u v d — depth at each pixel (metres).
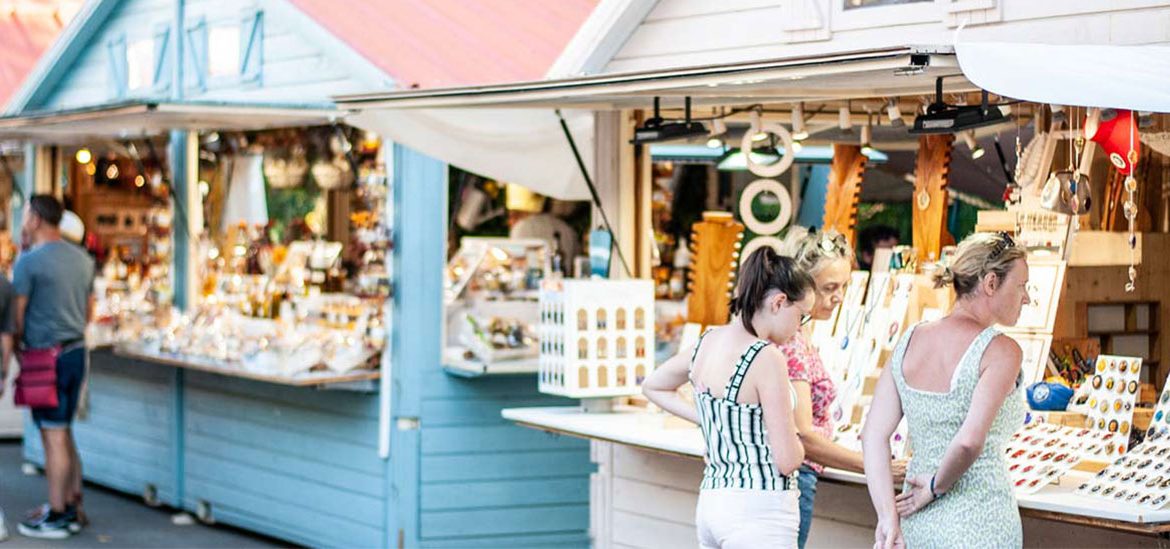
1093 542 5.81
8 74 13.62
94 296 12.22
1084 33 6.25
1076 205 6.12
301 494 10.39
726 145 9.85
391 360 9.64
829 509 6.86
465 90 7.28
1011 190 6.82
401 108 7.72
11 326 10.39
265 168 11.05
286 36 10.41
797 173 10.28
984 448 5.21
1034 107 7.40
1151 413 6.13
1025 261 5.30
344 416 10.01
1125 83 5.09
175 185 11.84
